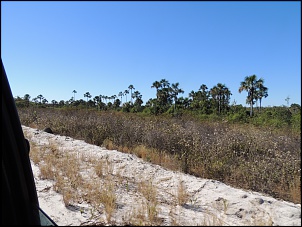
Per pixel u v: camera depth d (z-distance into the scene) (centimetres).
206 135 923
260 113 1321
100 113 1833
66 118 1439
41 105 2744
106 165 594
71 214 350
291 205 385
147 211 351
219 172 577
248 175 538
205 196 418
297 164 545
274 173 528
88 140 986
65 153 725
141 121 1281
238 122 1291
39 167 571
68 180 482
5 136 174
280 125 935
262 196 425
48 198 405
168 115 1945
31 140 927
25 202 182
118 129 1037
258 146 716
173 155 709
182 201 389
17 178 180
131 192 441
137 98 5869
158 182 495
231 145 729
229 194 422
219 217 339
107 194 399
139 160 671
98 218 339
